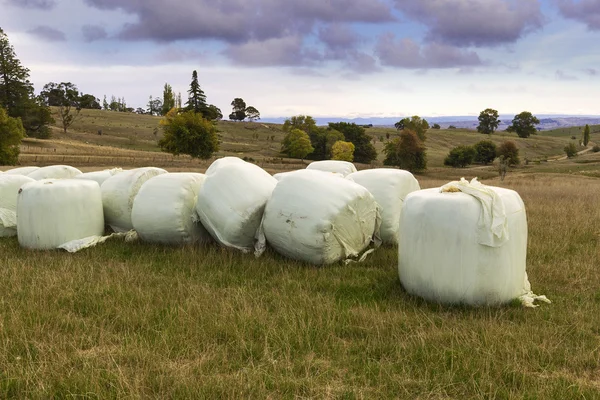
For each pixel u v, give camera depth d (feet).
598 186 72.38
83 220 28.07
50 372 12.54
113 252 26.45
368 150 287.28
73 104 443.32
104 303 17.62
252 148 320.70
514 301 17.79
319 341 14.47
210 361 13.14
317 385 11.93
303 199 23.29
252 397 11.53
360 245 24.93
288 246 23.58
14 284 20.07
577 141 513.45
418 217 18.15
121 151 235.81
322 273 21.89
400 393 11.76
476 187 17.85
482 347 13.84
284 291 19.08
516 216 17.74
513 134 556.10
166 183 27.86
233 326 15.20
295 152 249.34
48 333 14.92
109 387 11.89
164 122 269.85
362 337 15.07
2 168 107.34
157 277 21.17
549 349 13.69
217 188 25.90
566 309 17.15
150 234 27.71
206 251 26.27
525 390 11.66
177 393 11.52
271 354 13.60
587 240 27.86
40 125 269.64
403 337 14.84
